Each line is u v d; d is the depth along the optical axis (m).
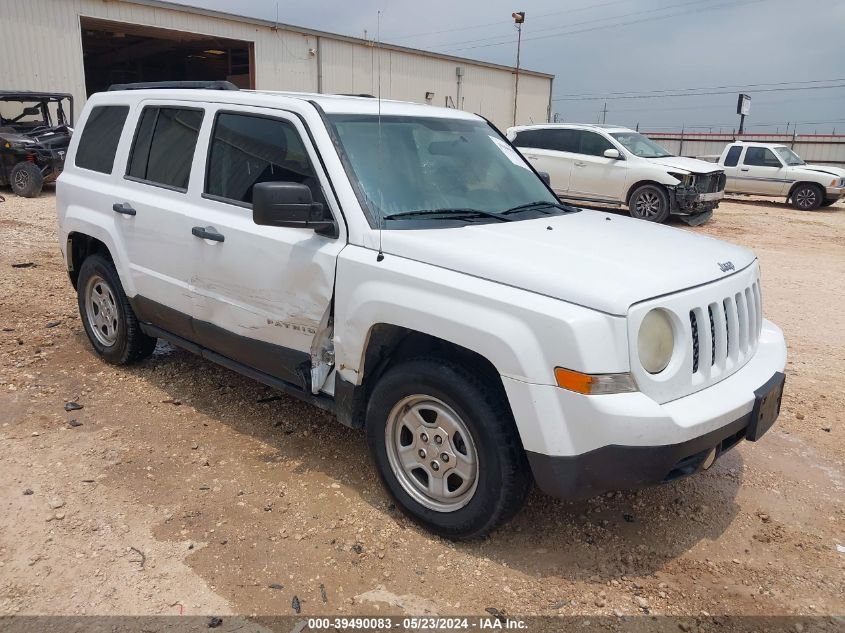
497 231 3.54
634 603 2.97
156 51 27.67
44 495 3.59
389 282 3.26
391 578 3.07
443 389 3.12
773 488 3.95
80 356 5.54
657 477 2.85
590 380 2.73
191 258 4.23
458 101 32.19
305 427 4.45
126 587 2.95
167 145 4.57
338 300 3.46
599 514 3.62
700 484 3.96
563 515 3.60
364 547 3.27
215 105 4.26
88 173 5.21
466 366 3.14
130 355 5.20
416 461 3.40
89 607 2.82
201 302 4.26
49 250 9.44
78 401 4.72
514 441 3.02
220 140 4.19
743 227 15.11
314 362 3.73
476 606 2.91
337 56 26.59
